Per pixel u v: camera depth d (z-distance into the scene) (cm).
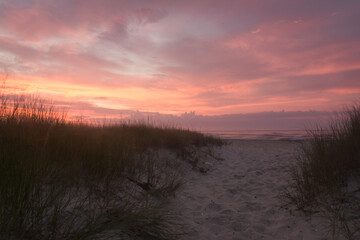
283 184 507
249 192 496
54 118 464
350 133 454
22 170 232
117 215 263
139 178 437
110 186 334
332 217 298
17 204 201
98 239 217
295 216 333
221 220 346
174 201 407
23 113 411
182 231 296
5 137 293
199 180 606
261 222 336
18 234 191
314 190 367
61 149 357
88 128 552
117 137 557
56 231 209
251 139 2175
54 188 254
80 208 254
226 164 834
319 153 448
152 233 257
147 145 683
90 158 369
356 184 355
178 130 1047
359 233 256
